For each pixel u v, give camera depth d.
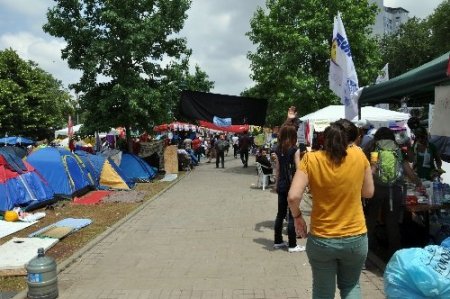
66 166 12.57
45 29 17.17
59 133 31.69
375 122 14.23
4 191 10.15
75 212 10.59
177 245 7.39
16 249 6.89
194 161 24.19
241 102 17.06
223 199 12.30
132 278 5.75
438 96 5.93
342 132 3.48
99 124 17.50
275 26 19.47
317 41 18.48
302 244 7.20
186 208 10.98
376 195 5.91
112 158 16.75
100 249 7.23
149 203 11.84
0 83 34.84
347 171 3.41
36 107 38.34
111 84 17.70
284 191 6.80
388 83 6.74
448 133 5.70
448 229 5.91
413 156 8.12
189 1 18.38
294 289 5.21
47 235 7.91
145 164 17.47
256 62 20.31
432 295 3.53
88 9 17.42
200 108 17.09
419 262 3.65
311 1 18.69
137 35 16.78
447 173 8.74
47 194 11.33
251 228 8.53
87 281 5.67
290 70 19.06
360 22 18.47
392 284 3.76
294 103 18.92
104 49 16.84
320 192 3.45
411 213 6.70
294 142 6.72
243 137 23.16
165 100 17.97
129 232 8.44
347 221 3.42
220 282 5.51
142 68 18.11
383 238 6.66
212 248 7.14
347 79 8.38
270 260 6.41
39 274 4.95
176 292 5.19
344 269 3.57
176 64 18.58
